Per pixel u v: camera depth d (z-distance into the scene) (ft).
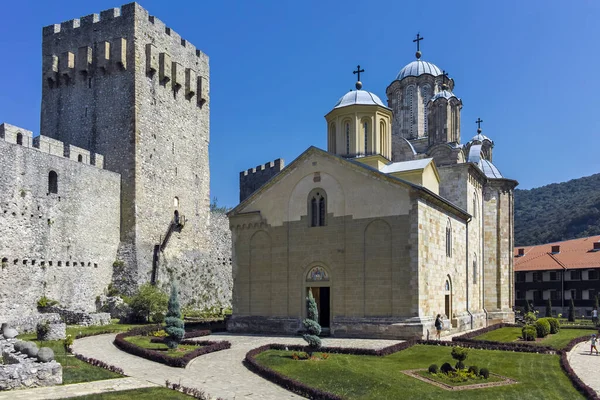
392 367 81.25
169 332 95.04
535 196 552.41
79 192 158.71
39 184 145.38
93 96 184.44
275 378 73.00
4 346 81.66
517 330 142.10
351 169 122.42
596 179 536.01
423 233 115.96
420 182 134.31
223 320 156.76
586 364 90.33
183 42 208.33
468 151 199.31
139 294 153.89
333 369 78.95
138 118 178.81
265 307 130.00
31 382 66.23
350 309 118.11
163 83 192.44
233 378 75.46
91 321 138.00
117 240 173.47
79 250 157.17
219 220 224.33
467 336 120.47
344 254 120.67
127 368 80.18
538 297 274.36
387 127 146.61
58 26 193.26
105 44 182.19
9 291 134.10
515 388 69.87
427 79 196.13
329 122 148.05
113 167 178.29
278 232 130.31
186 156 203.62
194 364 84.84
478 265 165.07
